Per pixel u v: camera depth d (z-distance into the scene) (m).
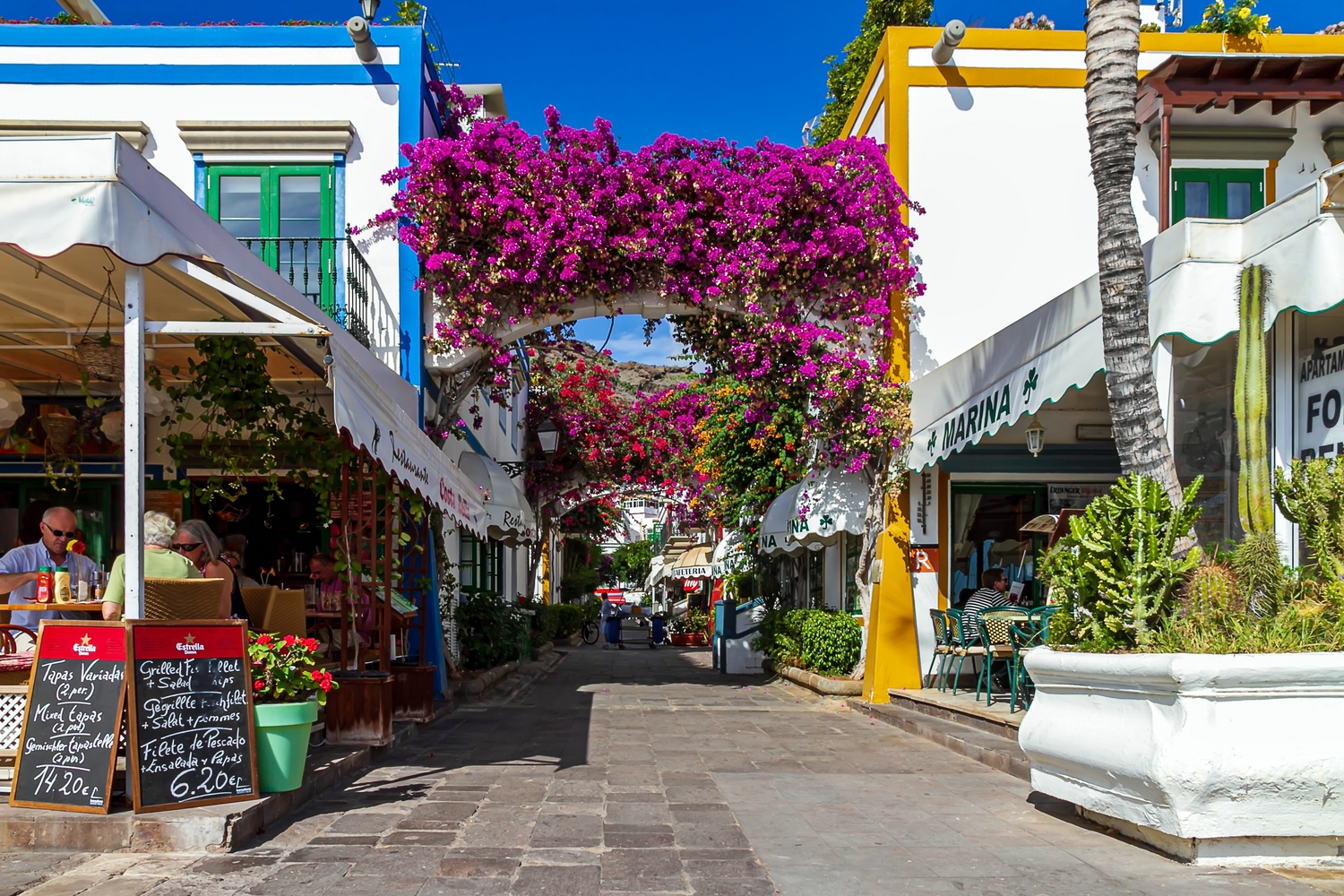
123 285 6.86
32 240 4.83
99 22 13.09
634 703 12.55
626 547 67.50
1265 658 4.70
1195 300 6.23
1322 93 10.73
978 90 12.35
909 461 11.81
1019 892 4.44
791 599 19.05
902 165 12.26
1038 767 6.15
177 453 8.35
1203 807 4.75
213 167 12.08
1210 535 7.21
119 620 5.56
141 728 5.07
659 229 11.92
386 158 12.17
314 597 10.34
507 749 8.52
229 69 12.20
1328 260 5.53
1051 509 12.30
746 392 15.11
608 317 12.83
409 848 5.09
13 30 12.09
